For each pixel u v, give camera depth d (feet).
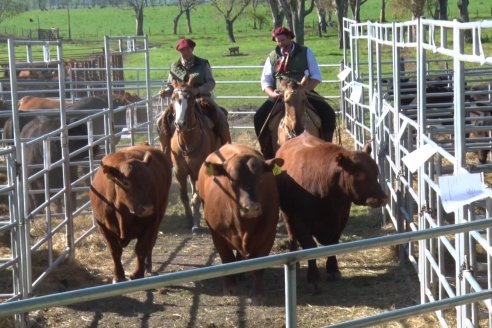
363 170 22.22
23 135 35.27
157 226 24.94
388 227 31.09
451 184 16.44
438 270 19.89
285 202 24.12
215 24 311.68
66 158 27.45
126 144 52.39
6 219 28.40
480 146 29.58
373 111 34.30
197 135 30.76
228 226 22.07
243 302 23.22
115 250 24.22
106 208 23.38
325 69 107.14
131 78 105.91
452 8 242.37
